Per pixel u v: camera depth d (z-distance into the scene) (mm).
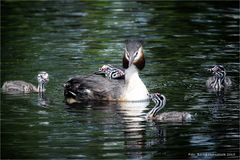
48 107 17078
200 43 22984
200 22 25781
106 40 23297
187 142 14484
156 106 16188
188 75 19750
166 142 14484
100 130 15219
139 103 17719
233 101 17406
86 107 17219
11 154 13883
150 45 22734
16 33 24312
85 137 14789
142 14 26891
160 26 25172
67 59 21250
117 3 28922
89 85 18203
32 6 28625
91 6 28297
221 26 25219
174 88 18547
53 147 14227
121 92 18000
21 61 21062
